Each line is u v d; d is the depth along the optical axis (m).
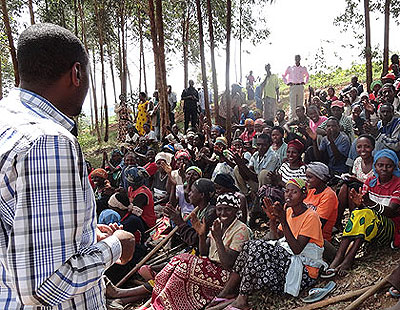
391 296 3.07
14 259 1.15
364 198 3.74
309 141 6.46
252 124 8.22
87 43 19.47
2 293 1.28
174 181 5.76
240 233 3.68
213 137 9.03
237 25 17.50
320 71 15.37
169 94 13.38
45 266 1.16
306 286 3.51
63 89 1.39
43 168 1.17
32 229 1.15
